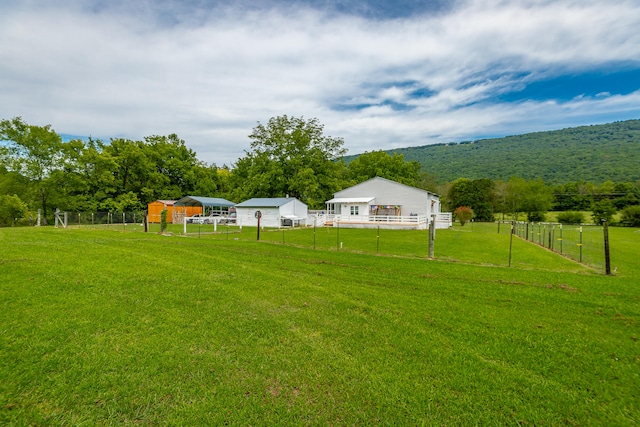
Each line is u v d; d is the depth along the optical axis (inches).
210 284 306.0
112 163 1592.0
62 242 548.7
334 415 127.7
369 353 177.5
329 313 237.9
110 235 728.3
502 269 414.6
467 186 2229.3
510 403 136.6
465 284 331.0
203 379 149.6
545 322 225.6
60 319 209.2
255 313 234.1
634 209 1573.6
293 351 178.1
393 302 266.4
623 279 363.6
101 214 1406.3
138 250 495.8
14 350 168.6
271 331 204.1
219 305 248.2
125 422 121.4
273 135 1588.3
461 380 152.4
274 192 1630.2
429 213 1332.4
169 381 147.2
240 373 155.5
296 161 1540.4
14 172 1311.5
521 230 1062.4
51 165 1392.7
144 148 1809.8
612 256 572.1
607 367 165.6
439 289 309.7
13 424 118.0
